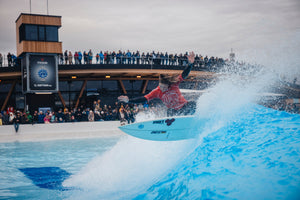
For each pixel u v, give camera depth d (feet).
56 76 68.39
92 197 14.64
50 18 67.77
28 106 67.15
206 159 12.12
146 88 93.97
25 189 17.48
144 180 15.58
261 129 13.57
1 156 31.27
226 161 11.16
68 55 74.28
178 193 10.28
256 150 11.26
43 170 23.43
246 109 17.02
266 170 9.33
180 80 18.06
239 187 8.82
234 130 14.56
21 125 54.54
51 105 68.85
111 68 76.18
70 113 60.85
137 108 63.16
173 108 18.56
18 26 69.92
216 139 14.38
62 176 20.81
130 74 83.30
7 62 71.97
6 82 80.43
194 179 10.55
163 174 14.39
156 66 80.53
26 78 66.13
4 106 80.59
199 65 85.56
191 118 19.07
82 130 58.44
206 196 8.96
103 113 64.49
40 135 51.98
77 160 27.81
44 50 66.80
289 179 8.40
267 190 8.21
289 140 11.35
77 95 86.53
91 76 83.87
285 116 14.71
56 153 32.83
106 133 54.65
